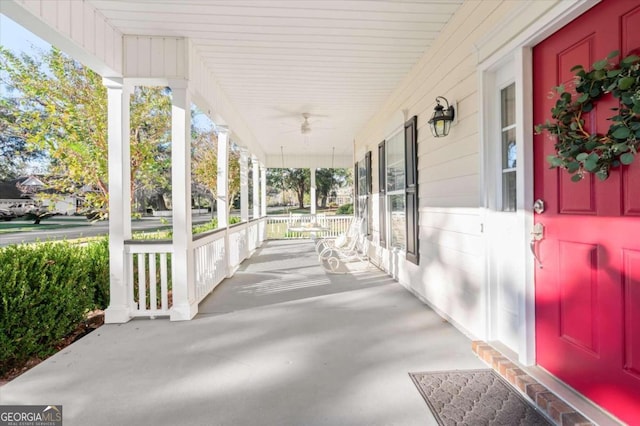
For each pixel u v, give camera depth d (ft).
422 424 5.73
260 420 5.92
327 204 74.84
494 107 8.33
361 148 25.59
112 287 11.04
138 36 11.02
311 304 12.65
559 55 6.21
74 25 8.54
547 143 6.54
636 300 4.84
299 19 10.02
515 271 7.69
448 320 10.69
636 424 4.87
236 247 19.97
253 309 12.11
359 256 22.53
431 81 11.84
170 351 8.71
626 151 4.85
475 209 8.89
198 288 12.69
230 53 12.25
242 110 19.85
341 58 12.73
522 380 6.51
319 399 6.50
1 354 8.15
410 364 7.82
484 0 8.33
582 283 5.77
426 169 12.50
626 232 4.97
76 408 6.31
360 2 9.21
